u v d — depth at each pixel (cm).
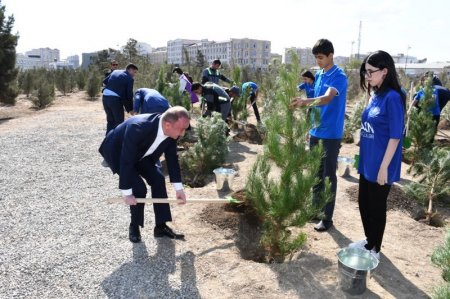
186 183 607
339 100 393
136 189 368
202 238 402
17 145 822
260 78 2000
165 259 357
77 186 560
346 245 395
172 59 10106
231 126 1009
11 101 1533
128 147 339
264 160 364
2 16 1434
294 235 411
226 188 538
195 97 1092
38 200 501
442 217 486
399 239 416
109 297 301
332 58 396
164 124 340
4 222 430
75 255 361
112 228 421
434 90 670
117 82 706
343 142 921
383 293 312
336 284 322
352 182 600
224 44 8038
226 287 317
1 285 311
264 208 355
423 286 325
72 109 1538
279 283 323
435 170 507
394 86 314
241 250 392
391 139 307
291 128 338
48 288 310
